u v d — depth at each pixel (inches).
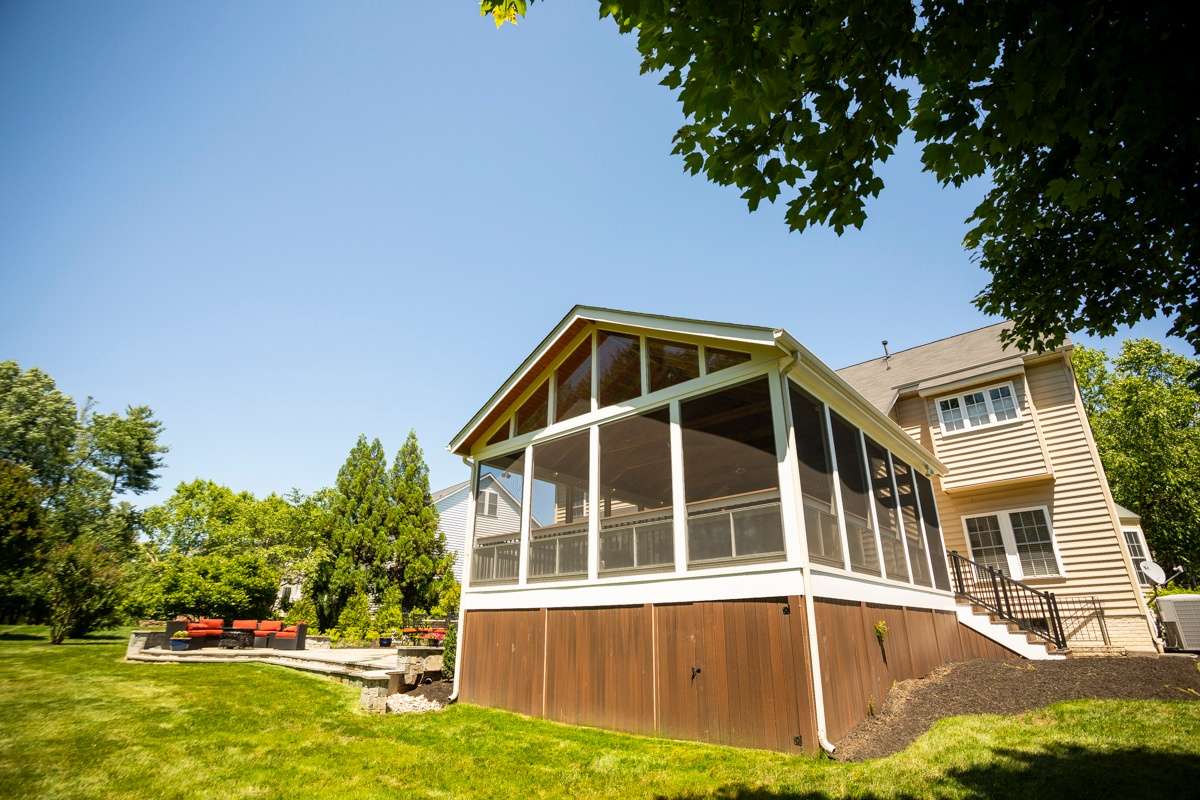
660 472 457.1
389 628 723.4
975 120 137.3
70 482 1337.4
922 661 375.6
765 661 258.8
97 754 244.2
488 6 160.2
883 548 368.8
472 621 416.8
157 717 310.0
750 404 318.0
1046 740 231.0
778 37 125.3
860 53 132.0
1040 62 118.3
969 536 578.6
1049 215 217.0
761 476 439.8
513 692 365.1
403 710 373.7
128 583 770.8
